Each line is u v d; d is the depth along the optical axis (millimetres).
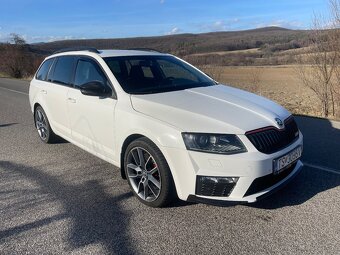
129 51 5559
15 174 5254
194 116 3783
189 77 5312
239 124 3646
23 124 8750
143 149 3979
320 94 9680
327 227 3520
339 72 9188
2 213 4023
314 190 4344
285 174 3963
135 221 3768
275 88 18812
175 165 3670
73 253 3232
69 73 5645
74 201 4289
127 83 4641
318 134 6730
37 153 6242
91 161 5734
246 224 3629
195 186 3605
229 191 3568
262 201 4094
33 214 3984
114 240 3424
